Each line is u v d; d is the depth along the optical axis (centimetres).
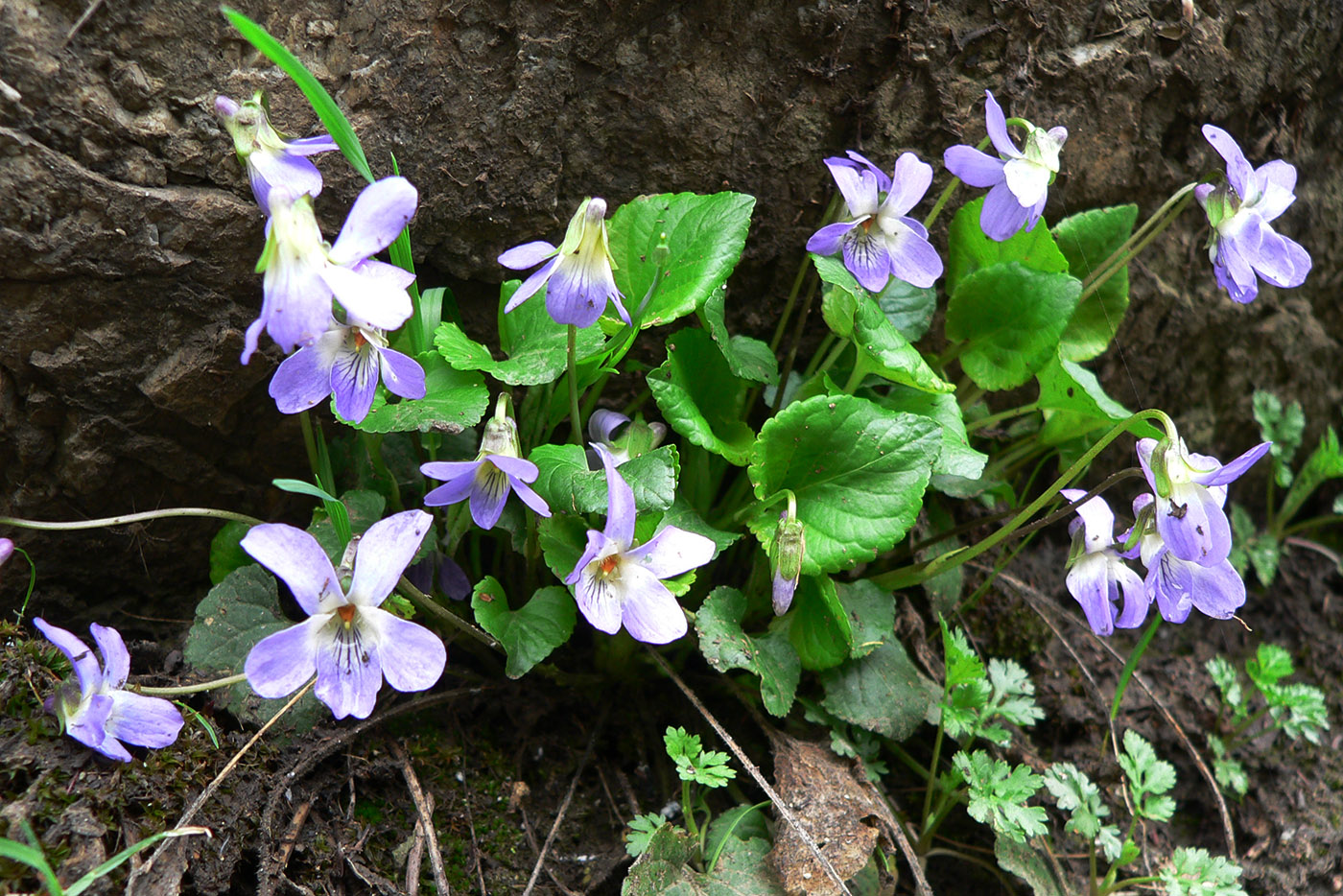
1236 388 35
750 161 30
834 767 29
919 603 32
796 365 32
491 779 29
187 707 27
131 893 25
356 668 25
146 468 29
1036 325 30
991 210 28
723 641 28
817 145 30
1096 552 29
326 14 28
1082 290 30
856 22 30
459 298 30
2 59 26
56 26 26
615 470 26
